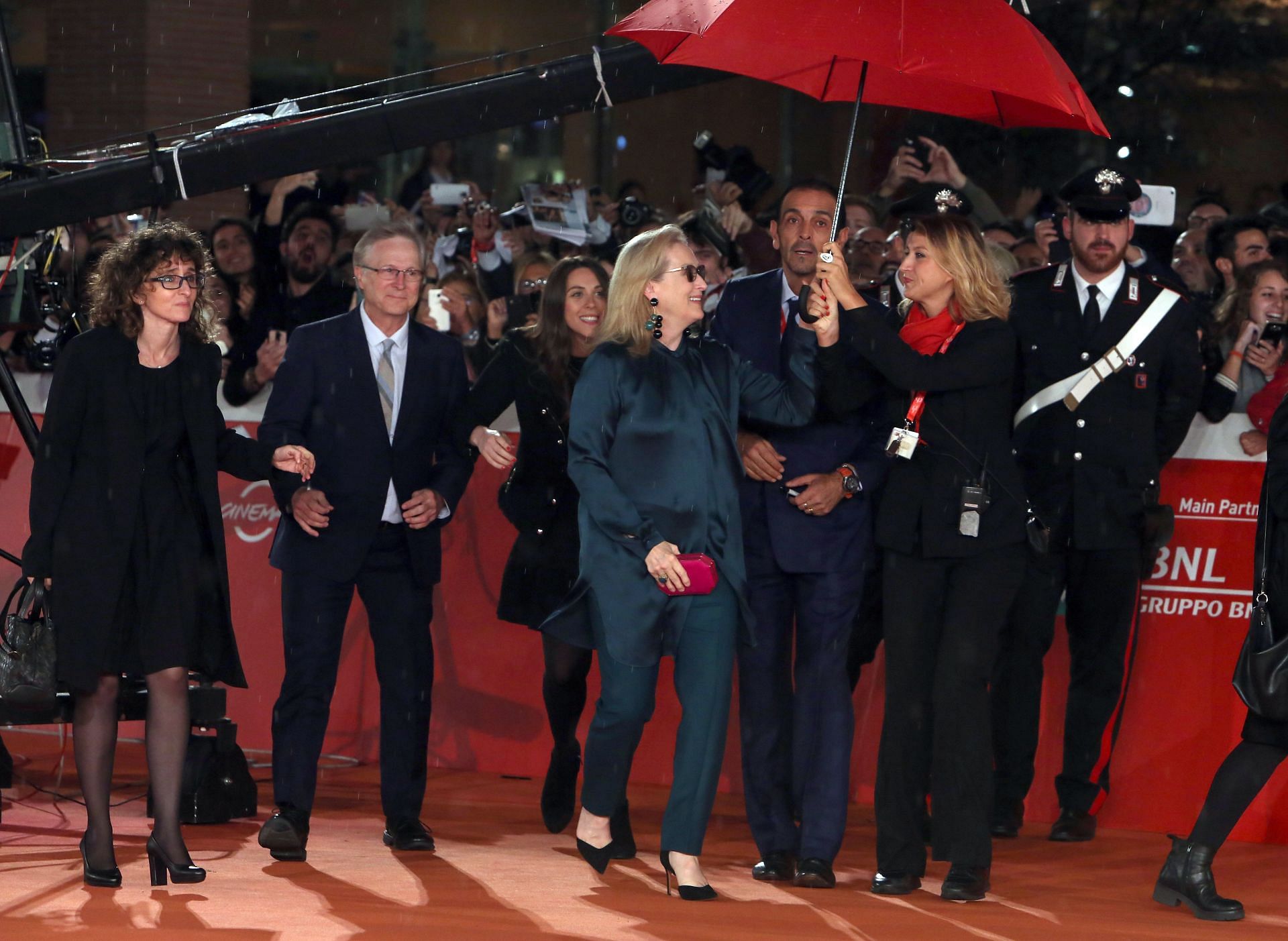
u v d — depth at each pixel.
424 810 18.48
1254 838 17.83
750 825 15.33
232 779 17.69
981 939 12.99
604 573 13.98
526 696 20.91
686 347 14.54
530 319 17.41
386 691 16.30
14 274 18.52
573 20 51.88
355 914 13.30
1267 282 19.27
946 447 14.41
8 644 14.43
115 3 40.50
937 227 14.53
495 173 49.38
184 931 12.58
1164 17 38.38
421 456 16.33
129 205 18.19
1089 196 17.38
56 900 13.63
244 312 23.39
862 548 14.95
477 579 21.27
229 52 41.25
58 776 20.08
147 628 14.18
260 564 22.11
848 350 14.67
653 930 12.95
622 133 49.16
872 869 15.84
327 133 18.09
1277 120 38.44
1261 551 14.51
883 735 14.68
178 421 14.48
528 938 12.58
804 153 48.25
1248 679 14.12
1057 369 17.42
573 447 14.12
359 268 16.19
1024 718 17.67
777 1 13.90
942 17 13.56
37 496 14.12
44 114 43.66
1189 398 17.45
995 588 14.30
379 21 51.41
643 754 20.31
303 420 16.05
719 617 14.06
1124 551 17.31
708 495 14.05
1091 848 17.20
